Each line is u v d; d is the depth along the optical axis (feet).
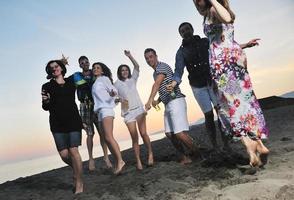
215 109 19.21
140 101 21.13
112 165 24.85
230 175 15.72
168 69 19.47
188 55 19.03
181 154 20.16
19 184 22.61
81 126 18.03
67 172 25.18
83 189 18.35
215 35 16.03
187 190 14.80
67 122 17.65
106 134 19.99
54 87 17.66
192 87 19.65
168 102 19.30
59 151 17.87
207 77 19.04
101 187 18.20
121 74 20.99
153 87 19.21
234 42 16.06
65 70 18.20
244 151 19.97
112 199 15.43
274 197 12.28
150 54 19.48
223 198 12.91
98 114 20.27
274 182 13.53
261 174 14.93
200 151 20.63
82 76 23.03
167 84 19.31
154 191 15.40
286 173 14.42
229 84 15.79
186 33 19.03
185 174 17.33
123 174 20.24
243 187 13.46
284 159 16.55
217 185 14.74
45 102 17.54
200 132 31.58
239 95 15.78
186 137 19.33
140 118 20.90
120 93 20.84
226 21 15.34
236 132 15.70
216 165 17.69
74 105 17.94
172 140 20.13
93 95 20.16
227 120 16.11
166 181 16.42
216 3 15.40
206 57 18.92
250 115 15.66
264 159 15.99
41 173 26.55
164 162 21.38
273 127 26.71
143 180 17.69
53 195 18.63
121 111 21.06
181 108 19.26
